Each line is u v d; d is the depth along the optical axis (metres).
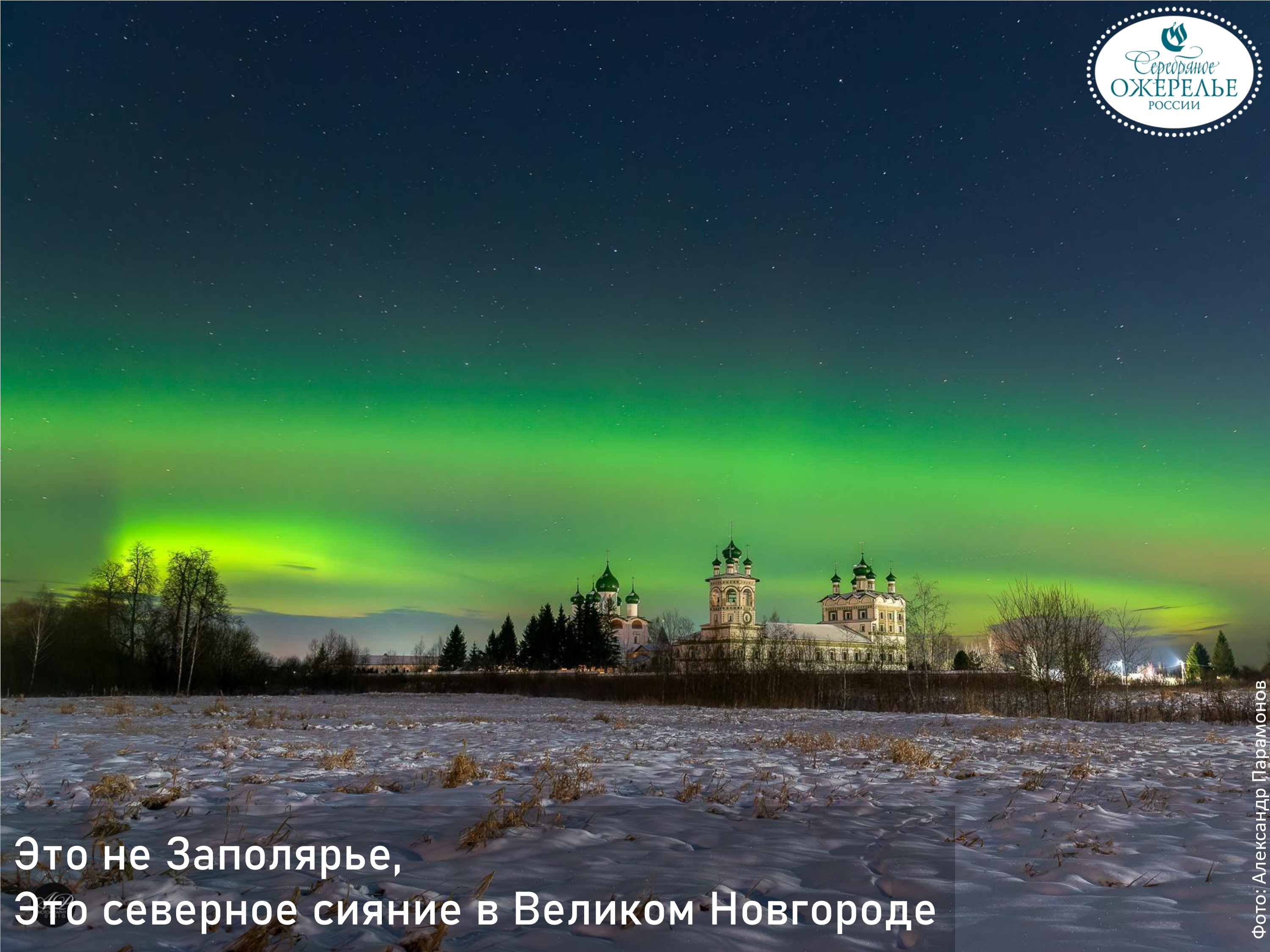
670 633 125.88
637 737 19.52
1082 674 36.22
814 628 129.50
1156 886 6.07
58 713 28.67
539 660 131.25
